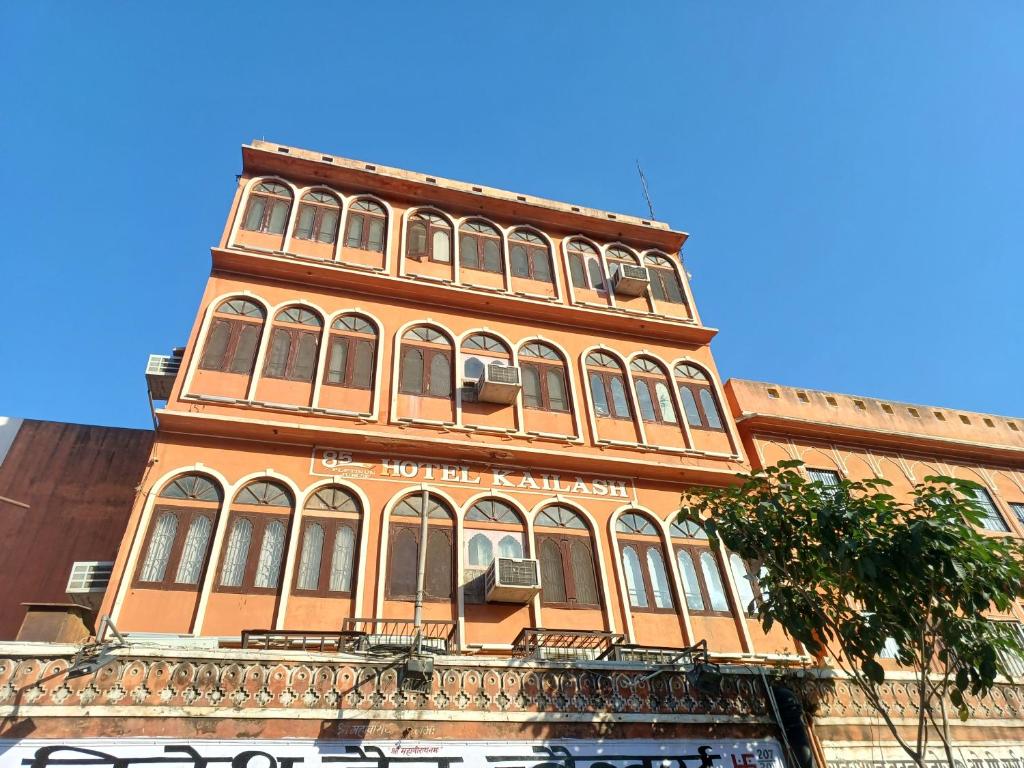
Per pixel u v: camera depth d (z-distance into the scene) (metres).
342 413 16.05
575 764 11.68
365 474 15.37
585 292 21.09
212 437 14.90
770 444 19.91
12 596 15.73
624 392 19.23
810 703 14.02
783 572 12.22
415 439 15.86
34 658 10.33
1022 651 11.30
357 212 20.09
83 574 13.38
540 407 18.05
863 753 13.91
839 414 21.39
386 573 14.12
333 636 12.29
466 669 12.02
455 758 11.15
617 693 12.65
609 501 16.77
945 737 10.55
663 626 15.33
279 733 10.63
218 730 10.43
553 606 14.84
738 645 15.55
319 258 18.61
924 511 11.75
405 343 17.92
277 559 13.80
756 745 12.95
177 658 10.80
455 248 20.34
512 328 19.31
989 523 21.00
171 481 14.12
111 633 11.95
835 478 19.98
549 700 12.16
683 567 16.36
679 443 18.62
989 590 10.84
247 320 16.95
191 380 15.55
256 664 11.05
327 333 17.31
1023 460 22.86
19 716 9.88
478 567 14.88
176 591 12.92
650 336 20.70
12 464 17.42
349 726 10.97
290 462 15.08
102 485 17.69
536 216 22.12
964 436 22.62
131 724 10.19
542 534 15.77
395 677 11.54
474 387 17.64
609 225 22.78
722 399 19.92
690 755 12.47
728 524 12.65
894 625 11.48
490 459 16.48
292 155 20.09
